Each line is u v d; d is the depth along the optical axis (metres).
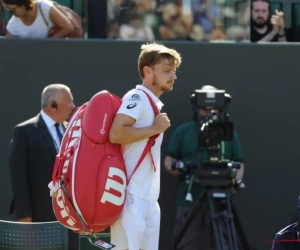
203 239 18.59
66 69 20.14
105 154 12.46
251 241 20.56
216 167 17.61
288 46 20.48
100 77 20.22
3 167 20.00
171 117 20.41
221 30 21.84
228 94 19.22
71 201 12.46
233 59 20.42
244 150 20.55
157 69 13.01
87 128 12.52
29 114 20.09
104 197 12.34
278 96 20.55
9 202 19.98
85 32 22.00
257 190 20.58
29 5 20.45
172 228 20.28
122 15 21.66
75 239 17.44
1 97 20.03
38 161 16.89
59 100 16.98
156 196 13.11
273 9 22.67
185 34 21.73
